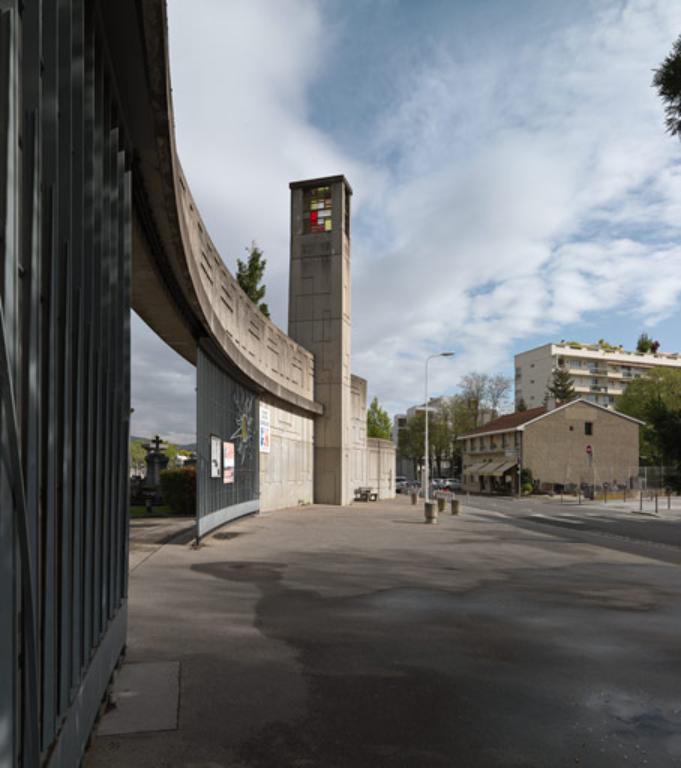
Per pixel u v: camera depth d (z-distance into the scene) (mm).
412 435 93562
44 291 3275
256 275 33531
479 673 6223
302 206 35531
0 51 2469
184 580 10836
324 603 9289
